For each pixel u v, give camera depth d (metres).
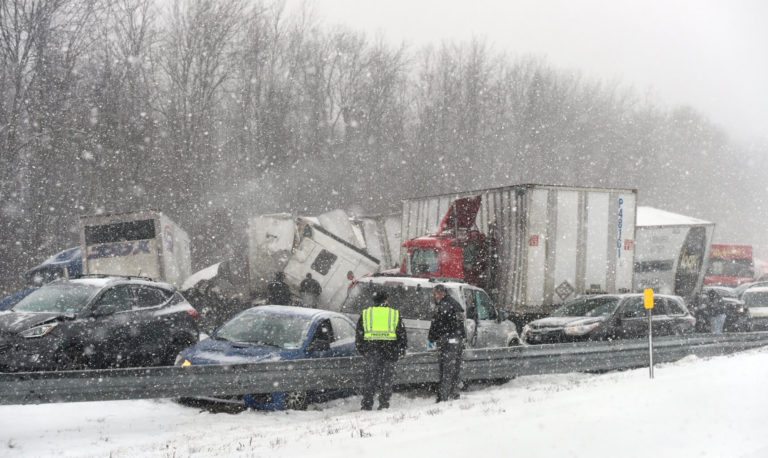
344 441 7.35
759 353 16.02
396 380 11.41
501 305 18.78
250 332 11.18
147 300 12.98
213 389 9.49
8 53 31.16
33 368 10.68
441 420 8.53
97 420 9.25
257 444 7.66
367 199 46.25
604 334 15.82
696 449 6.80
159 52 40.62
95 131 35.59
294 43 46.31
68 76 33.56
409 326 12.55
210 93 41.38
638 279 24.69
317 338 11.10
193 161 39.06
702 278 25.69
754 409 8.52
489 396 11.73
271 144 43.06
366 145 47.47
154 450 7.59
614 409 8.52
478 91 53.78
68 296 12.05
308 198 43.69
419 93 52.72
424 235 20.92
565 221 18.61
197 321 13.88
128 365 12.19
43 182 32.50
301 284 22.05
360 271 22.23
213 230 38.19
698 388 9.84
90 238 20.80
